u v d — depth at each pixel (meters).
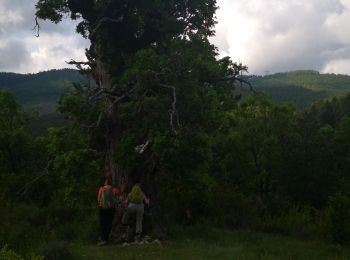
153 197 16.19
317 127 25.20
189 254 12.55
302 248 14.37
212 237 15.85
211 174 29.66
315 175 22.05
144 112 15.09
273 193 24.95
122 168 16.11
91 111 15.82
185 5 17.94
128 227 15.32
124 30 17.02
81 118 15.88
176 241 14.92
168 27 17.27
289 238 16.88
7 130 34.81
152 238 14.98
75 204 18.56
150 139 14.37
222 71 16.94
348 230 15.63
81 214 18.22
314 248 14.52
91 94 16.33
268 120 31.31
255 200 23.66
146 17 16.86
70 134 16.73
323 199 21.86
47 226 16.39
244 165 30.33
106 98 16.53
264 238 16.31
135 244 14.41
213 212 20.02
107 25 16.72
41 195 24.22
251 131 30.89
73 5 17.02
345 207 16.11
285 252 13.38
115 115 16.33
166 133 14.05
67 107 15.46
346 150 24.89
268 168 29.58
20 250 12.45
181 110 15.05
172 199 19.52
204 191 19.38
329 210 16.88
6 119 36.16
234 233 17.17
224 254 12.62
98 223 16.12
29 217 17.31
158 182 19.84
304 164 22.31
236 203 20.56
